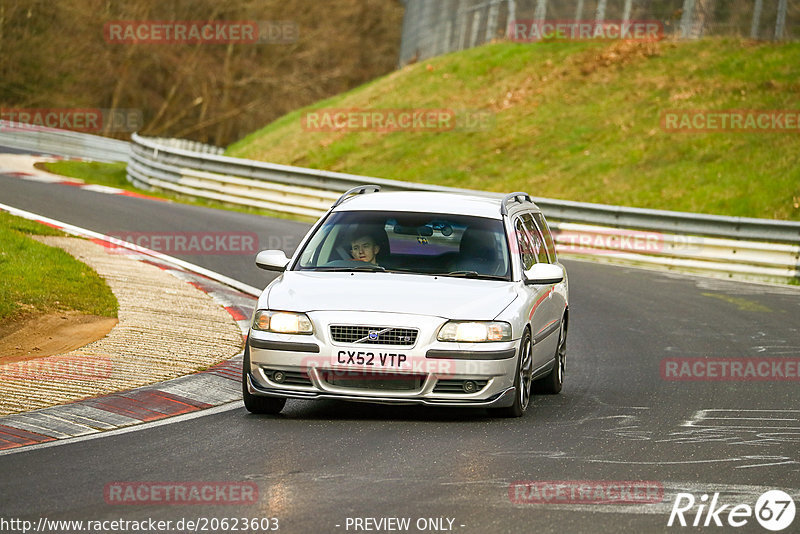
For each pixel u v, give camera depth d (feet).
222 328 138.31
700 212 282.56
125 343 123.85
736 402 111.45
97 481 73.46
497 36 462.19
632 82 374.43
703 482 76.84
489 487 73.82
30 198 258.57
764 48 367.66
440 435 90.89
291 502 69.05
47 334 127.13
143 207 272.10
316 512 66.90
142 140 368.68
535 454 84.58
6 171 340.39
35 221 215.31
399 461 80.84
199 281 179.01
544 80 397.80
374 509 67.82
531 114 374.63
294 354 94.27
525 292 102.78
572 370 129.49
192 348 123.95
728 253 232.73
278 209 304.71
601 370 129.49
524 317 99.04
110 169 425.28
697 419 101.81
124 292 155.63
